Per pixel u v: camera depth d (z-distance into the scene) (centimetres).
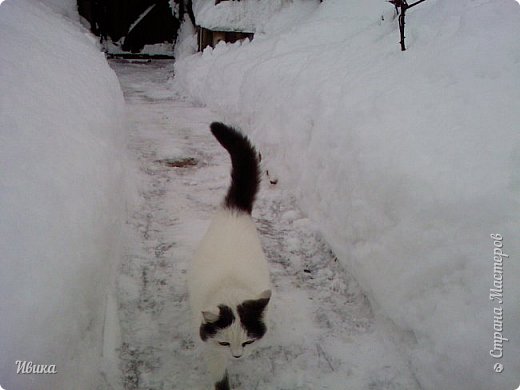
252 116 192
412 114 112
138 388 88
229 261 92
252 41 259
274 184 161
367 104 126
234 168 107
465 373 77
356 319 105
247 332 82
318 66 169
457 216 87
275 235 135
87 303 86
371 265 103
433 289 89
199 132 207
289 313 107
